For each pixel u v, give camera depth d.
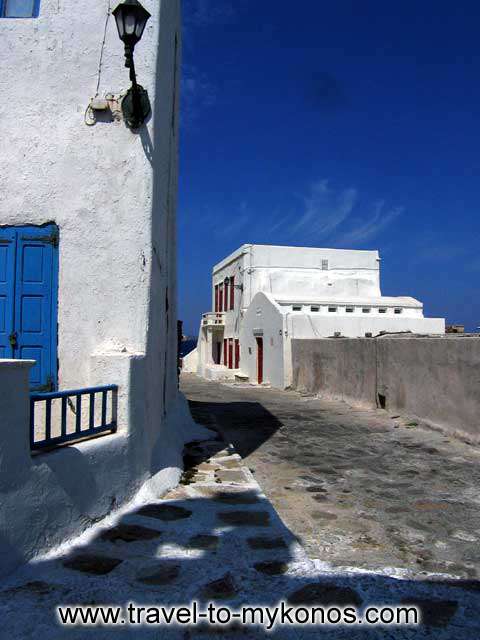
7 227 5.73
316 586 3.44
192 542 4.04
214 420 10.25
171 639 2.85
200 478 5.81
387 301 24.91
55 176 5.73
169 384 8.74
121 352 5.50
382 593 3.38
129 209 5.68
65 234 5.71
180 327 13.68
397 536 4.73
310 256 28.44
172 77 8.05
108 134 5.72
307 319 20.83
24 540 3.57
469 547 4.50
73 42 5.81
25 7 5.96
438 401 9.87
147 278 5.63
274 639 2.86
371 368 13.13
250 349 26.39
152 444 5.75
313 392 17.73
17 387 3.54
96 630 2.88
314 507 5.52
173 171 8.96
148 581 3.43
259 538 4.13
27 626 2.90
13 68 5.79
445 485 6.38
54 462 3.88
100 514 4.37
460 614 3.14
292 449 8.48
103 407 4.70
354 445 8.79
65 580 3.40
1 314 5.67
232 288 31.12
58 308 5.66
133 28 4.98
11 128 5.76
